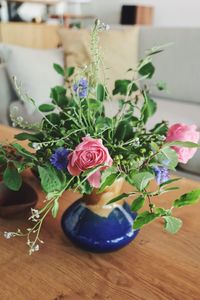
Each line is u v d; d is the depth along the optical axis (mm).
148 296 450
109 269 500
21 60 1528
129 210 542
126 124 504
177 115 1439
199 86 1646
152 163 452
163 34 1717
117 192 514
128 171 451
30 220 610
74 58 1664
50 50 1693
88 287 464
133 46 1720
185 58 1657
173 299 446
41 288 459
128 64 1659
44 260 515
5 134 1048
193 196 437
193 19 2553
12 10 2785
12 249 538
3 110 1629
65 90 571
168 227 427
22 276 481
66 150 449
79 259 520
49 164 461
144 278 483
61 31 1754
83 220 522
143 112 526
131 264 511
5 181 487
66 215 554
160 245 557
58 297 444
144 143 483
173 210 656
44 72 1569
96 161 414
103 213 521
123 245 525
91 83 500
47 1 2928
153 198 690
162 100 1726
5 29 2602
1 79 1577
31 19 2859
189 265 512
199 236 581
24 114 1453
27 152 475
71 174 445
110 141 479
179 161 458
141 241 565
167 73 1720
